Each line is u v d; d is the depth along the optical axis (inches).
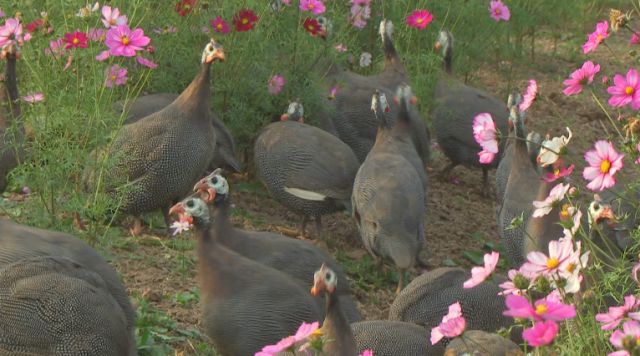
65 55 412.2
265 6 491.2
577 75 253.9
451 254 474.9
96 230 372.2
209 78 402.6
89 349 261.6
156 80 471.2
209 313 305.9
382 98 457.1
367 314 400.2
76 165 373.4
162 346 324.2
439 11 610.5
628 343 188.4
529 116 660.7
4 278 264.7
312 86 490.9
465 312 342.0
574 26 842.2
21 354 262.5
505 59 742.5
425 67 581.9
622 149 264.4
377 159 427.8
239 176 502.6
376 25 596.1
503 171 474.9
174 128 393.4
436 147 598.2
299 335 204.4
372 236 406.6
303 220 453.1
